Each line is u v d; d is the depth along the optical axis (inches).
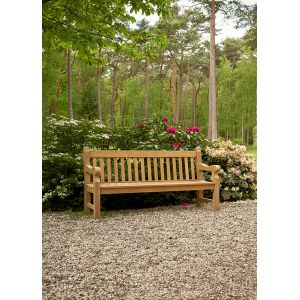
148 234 164.2
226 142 277.7
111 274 117.2
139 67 765.9
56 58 459.2
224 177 263.4
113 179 247.6
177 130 275.6
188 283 110.3
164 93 789.2
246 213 208.8
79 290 105.4
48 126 253.9
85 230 171.5
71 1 220.5
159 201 243.1
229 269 121.2
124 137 260.1
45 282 110.8
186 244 148.9
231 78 748.6
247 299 100.1
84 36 223.1
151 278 114.0
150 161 231.3
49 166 231.0
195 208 229.0
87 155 212.8
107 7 241.6
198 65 765.9
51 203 223.8
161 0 243.8
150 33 266.4
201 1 589.9
